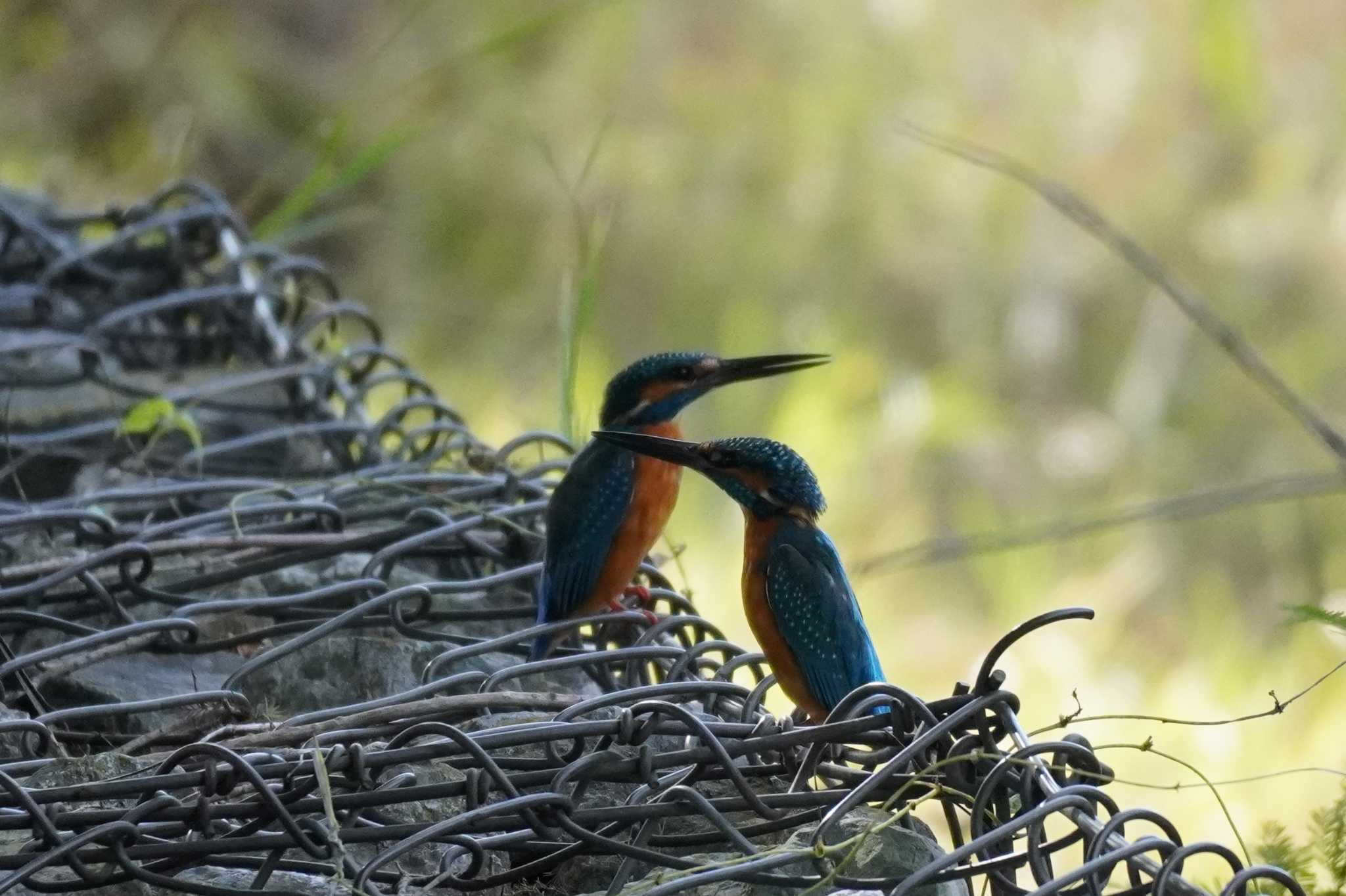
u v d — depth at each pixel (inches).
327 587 217.3
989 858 144.6
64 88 740.0
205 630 209.8
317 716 166.1
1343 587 651.5
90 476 270.7
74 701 193.3
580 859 158.9
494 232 750.5
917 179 785.6
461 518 237.8
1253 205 775.7
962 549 304.7
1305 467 698.8
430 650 206.5
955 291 773.3
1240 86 778.8
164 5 759.1
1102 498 711.1
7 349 277.9
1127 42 802.8
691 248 764.6
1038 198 783.1
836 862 145.1
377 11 808.9
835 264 771.4
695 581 585.3
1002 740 155.3
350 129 695.1
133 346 321.7
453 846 153.7
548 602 220.1
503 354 704.4
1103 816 406.6
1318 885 176.4
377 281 732.0
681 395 260.2
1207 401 730.2
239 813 142.1
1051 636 629.9
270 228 377.4
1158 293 757.3
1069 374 758.5
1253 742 482.0
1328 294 753.0
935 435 706.8
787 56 802.2
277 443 284.8
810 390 705.6
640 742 149.3
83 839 135.1
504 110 763.4
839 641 205.3
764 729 162.2
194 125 623.8
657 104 788.6
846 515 692.7
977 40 811.4
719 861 147.2
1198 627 641.6
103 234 428.5
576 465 237.9
